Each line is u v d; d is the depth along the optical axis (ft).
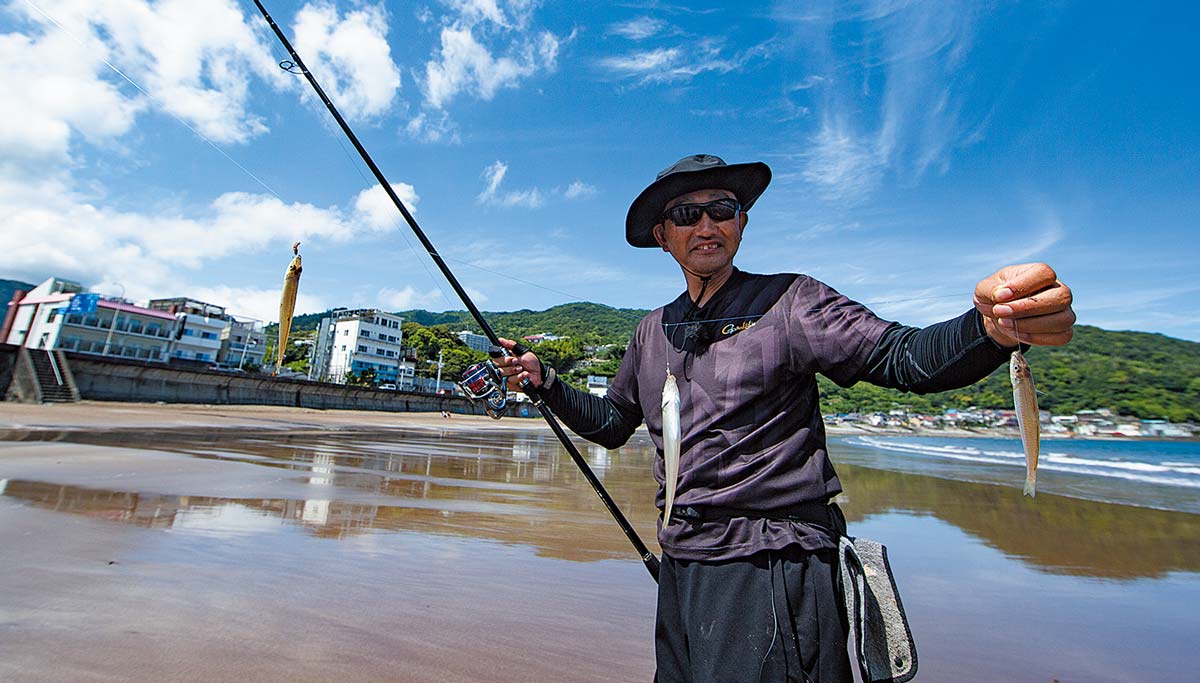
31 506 17.75
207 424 65.98
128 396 97.25
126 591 10.91
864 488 37.60
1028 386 4.68
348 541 16.29
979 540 21.48
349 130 8.42
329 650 8.98
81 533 14.90
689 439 4.84
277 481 26.68
